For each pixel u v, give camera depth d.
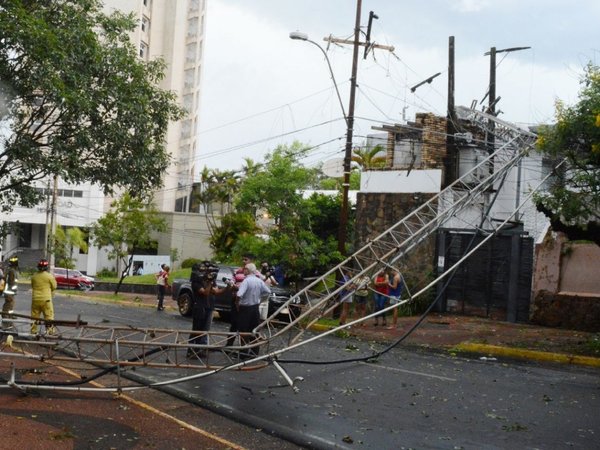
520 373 13.64
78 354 9.45
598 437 8.48
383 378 12.11
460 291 24.59
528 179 25.52
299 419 8.70
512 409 9.93
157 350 9.63
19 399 8.70
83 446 6.92
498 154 25.78
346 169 23.34
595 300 20.88
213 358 12.90
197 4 70.12
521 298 22.84
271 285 22.44
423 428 8.57
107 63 15.63
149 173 16.80
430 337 18.94
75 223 57.50
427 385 11.60
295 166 25.75
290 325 13.12
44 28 13.58
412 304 24.91
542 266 22.53
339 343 17.28
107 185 16.31
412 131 28.03
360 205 28.03
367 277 16.91
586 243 21.88
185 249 61.31
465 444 7.88
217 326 20.53
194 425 8.14
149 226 36.56
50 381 9.95
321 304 15.34
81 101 14.22
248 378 11.45
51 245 44.59
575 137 15.87
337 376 12.12
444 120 27.14
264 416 8.73
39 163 14.76
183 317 23.33
